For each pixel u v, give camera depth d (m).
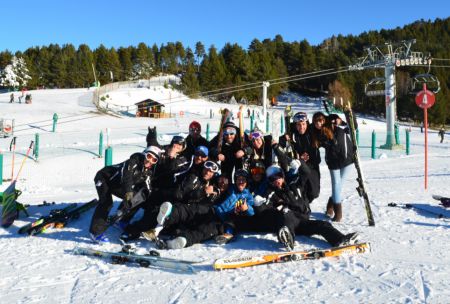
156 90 74.81
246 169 5.52
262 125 25.08
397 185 9.30
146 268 4.12
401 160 18.31
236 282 3.72
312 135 5.66
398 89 75.06
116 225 5.64
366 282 3.65
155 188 5.54
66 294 3.52
